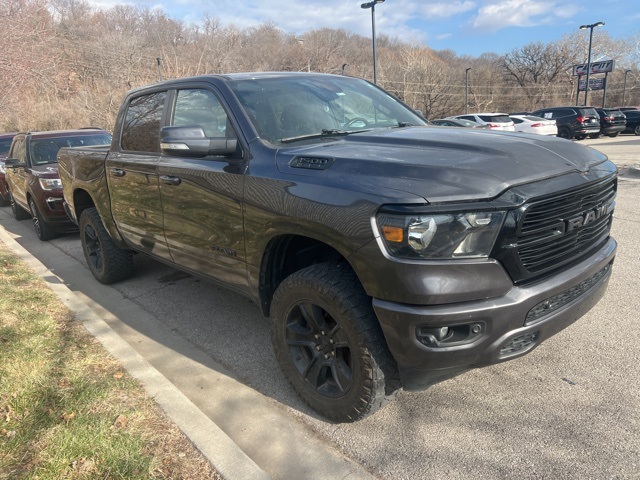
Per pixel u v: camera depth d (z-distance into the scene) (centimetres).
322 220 261
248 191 307
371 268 244
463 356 243
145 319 461
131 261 551
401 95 5134
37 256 719
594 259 286
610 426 278
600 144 2156
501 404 305
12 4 977
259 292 323
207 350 397
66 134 922
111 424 274
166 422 278
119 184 459
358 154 279
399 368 258
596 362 342
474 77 6334
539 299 249
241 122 335
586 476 244
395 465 261
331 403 289
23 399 296
